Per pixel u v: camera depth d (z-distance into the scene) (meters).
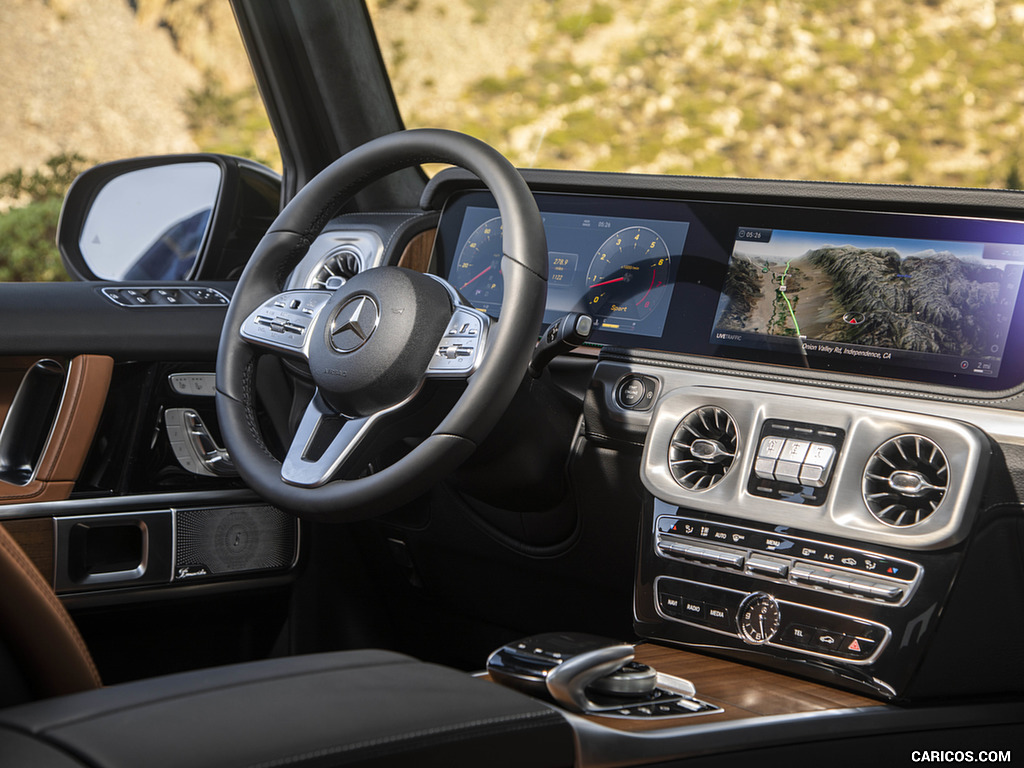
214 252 2.12
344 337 1.33
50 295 1.71
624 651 0.94
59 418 1.65
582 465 1.55
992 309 1.27
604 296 1.61
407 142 1.42
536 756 0.72
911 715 1.11
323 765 0.61
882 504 1.16
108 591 1.68
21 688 0.69
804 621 1.17
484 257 1.74
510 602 1.81
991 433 1.18
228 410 1.44
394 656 0.82
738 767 0.96
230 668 0.75
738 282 1.49
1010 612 1.16
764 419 1.26
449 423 1.25
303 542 1.90
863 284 1.37
